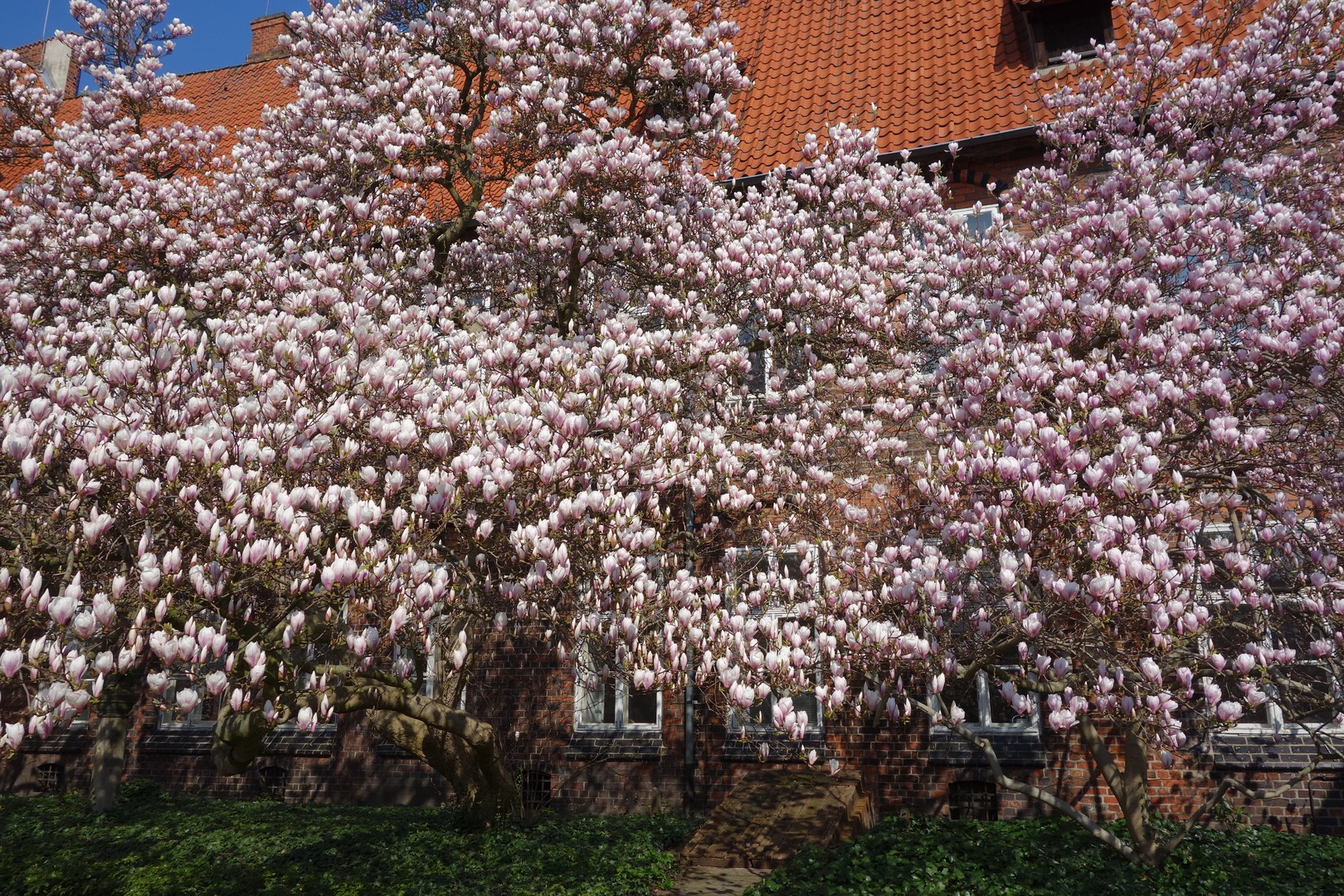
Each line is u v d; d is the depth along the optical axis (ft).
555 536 21.61
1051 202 35.27
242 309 30.07
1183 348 23.38
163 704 16.56
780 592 25.59
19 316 26.35
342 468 21.21
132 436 17.44
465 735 28.25
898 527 26.76
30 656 14.67
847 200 37.24
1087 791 34.78
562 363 24.64
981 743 22.62
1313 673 24.20
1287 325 23.34
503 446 21.06
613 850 29.04
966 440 25.02
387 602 18.21
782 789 32.96
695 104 35.09
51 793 50.85
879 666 22.11
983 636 21.26
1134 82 36.91
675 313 29.89
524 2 34.83
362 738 45.34
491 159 38.40
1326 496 24.31
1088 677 20.97
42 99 42.93
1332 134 34.32
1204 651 22.33
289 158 37.40
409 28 37.32
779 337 33.50
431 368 25.03
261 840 32.50
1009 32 50.31
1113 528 18.53
